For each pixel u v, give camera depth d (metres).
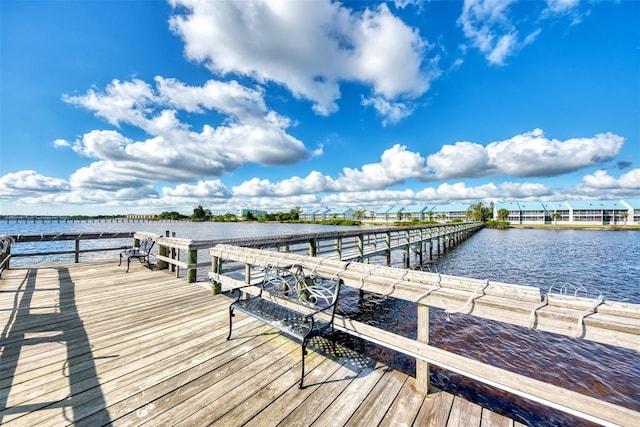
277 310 2.81
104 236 7.57
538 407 3.00
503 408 2.98
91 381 2.19
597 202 54.56
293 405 1.96
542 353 4.62
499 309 1.75
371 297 7.17
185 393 2.07
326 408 1.93
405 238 12.20
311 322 2.41
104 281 5.38
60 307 3.89
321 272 2.81
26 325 3.27
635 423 1.33
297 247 15.07
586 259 14.94
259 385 2.18
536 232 39.97
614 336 1.39
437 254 17.11
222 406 1.94
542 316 1.60
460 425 1.78
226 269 5.11
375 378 2.29
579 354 4.59
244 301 3.09
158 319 3.48
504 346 4.84
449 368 1.92
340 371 2.39
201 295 4.49
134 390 2.09
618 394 3.65
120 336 3.00
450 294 1.95
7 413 1.82
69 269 6.46
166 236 6.59
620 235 32.81
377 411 1.91
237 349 2.75
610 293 8.80
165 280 5.48
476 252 17.98
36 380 2.19
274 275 3.29
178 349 2.73
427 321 2.10
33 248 17.62
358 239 8.52
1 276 5.60
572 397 1.50
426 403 1.99
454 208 64.31
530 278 10.64
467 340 5.04
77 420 1.78
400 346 2.17
